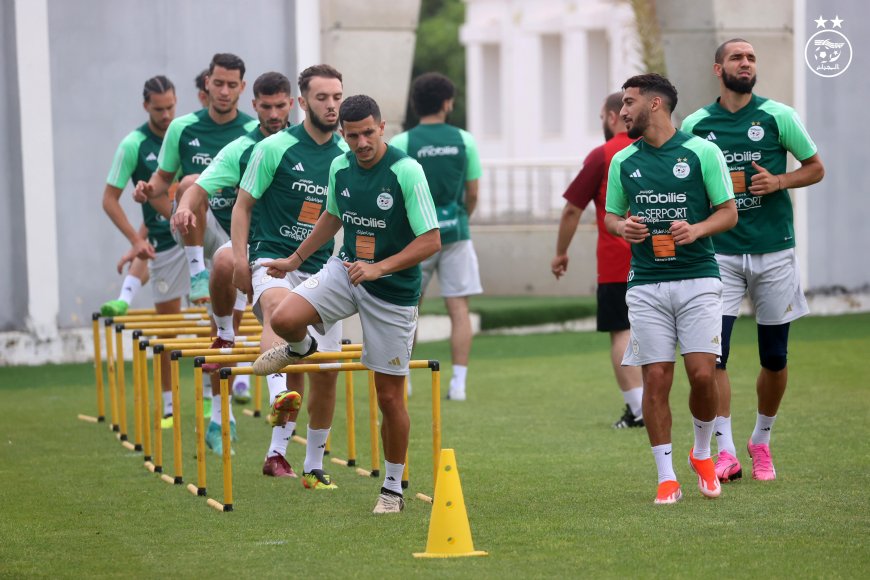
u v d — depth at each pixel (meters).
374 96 41.16
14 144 39.94
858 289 51.19
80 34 40.62
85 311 41.19
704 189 19.42
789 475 21.83
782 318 21.64
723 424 21.69
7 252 40.16
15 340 40.00
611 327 28.09
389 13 40.84
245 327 24.70
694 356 19.55
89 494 21.41
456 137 32.69
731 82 21.69
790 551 16.39
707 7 47.47
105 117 41.09
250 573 15.83
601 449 25.22
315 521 19.00
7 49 39.62
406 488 21.72
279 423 19.61
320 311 19.08
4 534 18.47
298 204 21.67
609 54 99.25
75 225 40.97
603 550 16.66
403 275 19.00
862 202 50.94
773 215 21.89
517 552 16.69
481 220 63.59
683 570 15.54
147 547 17.48
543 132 103.75
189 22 41.56
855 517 18.36
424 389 35.00
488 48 110.69
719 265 21.97
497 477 22.28
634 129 19.69
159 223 29.98
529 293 58.44
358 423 29.42
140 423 25.88
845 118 50.28
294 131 21.77
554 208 68.69
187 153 26.34
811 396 31.00
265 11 41.72
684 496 20.27
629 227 19.39
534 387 34.88
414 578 15.37
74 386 35.88
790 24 48.34
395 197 18.64
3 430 28.59
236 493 21.41
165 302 30.53
